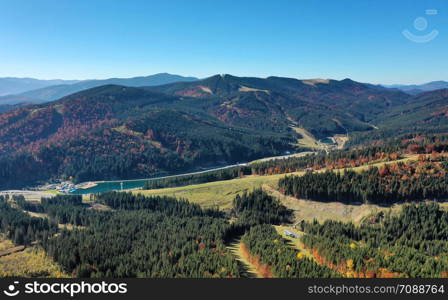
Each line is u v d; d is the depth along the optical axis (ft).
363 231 545.03
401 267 374.84
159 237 523.70
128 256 450.30
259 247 447.01
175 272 384.88
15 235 545.44
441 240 502.79
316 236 499.92
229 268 383.24
